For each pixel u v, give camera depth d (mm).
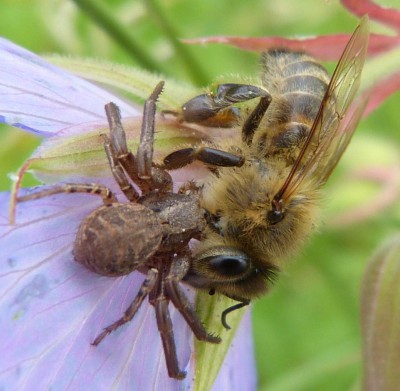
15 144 110
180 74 113
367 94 90
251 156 81
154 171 79
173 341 78
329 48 91
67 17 114
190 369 80
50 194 76
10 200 75
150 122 79
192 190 81
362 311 88
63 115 79
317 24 124
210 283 79
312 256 115
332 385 117
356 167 114
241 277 79
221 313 81
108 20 108
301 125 82
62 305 76
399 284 88
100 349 77
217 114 82
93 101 81
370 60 92
